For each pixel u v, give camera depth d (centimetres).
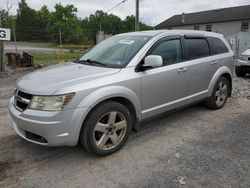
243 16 3984
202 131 473
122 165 358
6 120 525
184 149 404
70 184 318
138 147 409
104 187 312
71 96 332
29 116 334
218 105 589
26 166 356
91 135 355
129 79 388
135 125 418
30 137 356
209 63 535
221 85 587
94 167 354
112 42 488
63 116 329
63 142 337
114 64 411
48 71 409
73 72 389
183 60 482
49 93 329
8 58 1473
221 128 488
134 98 397
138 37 461
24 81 377
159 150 400
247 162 365
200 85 522
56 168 352
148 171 344
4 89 838
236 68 1080
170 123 510
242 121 525
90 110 350
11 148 404
